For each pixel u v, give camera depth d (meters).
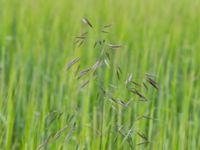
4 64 2.50
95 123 1.79
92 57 2.47
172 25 3.08
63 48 2.83
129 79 1.51
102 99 1.85
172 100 2.07
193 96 2.28
